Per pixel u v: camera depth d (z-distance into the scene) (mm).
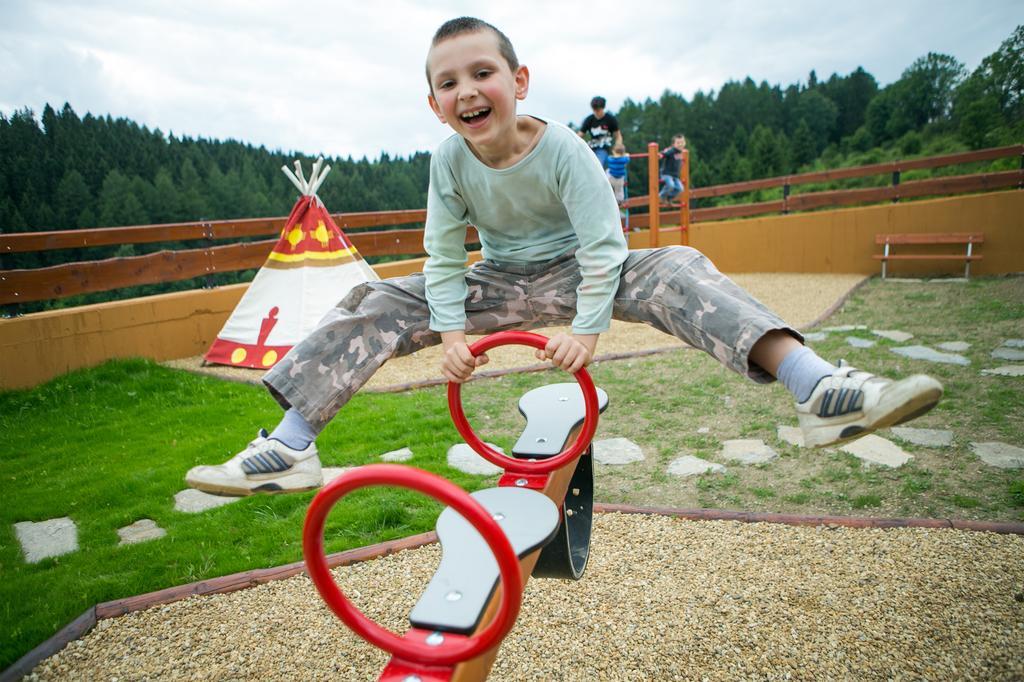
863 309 7977
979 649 2094
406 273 9422
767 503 3338
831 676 2020
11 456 4453
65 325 6078
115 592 2709
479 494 1528
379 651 2299
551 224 1967
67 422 5039
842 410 1430
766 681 2020
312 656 2285
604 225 1749
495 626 1020
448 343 1816
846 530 2891
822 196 11617
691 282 1685
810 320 7512
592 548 2869
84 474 4023
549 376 5793
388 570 2768
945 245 10188
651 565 2707
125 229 6660
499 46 1642
